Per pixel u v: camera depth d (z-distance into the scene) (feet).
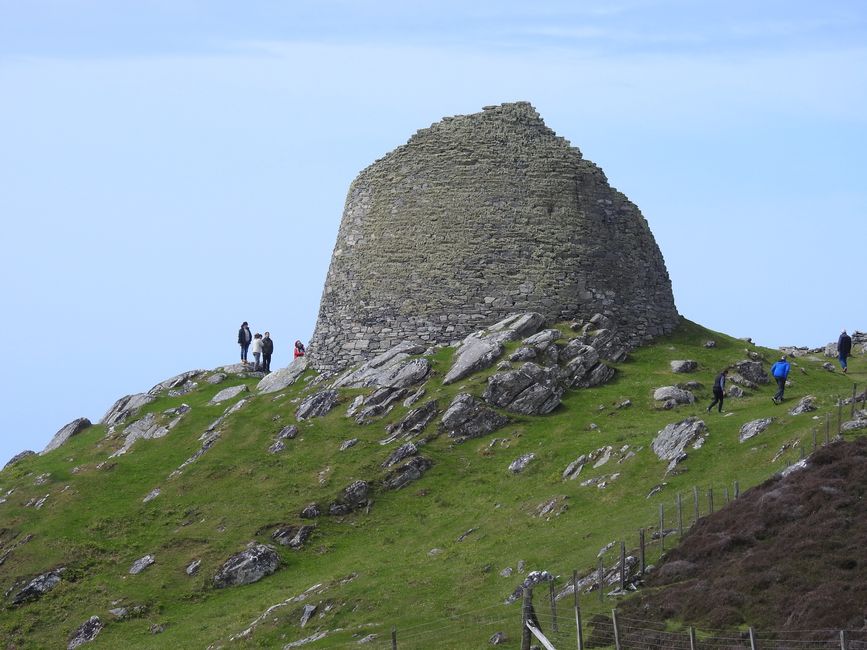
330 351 334.85
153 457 295.28
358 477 263.08
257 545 244.22
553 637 179.22
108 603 236.84
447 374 294.87
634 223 339.57
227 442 289.94
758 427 234.58
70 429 330.95
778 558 177.88
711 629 166.91
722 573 180.24
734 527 192.03
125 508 269.85
